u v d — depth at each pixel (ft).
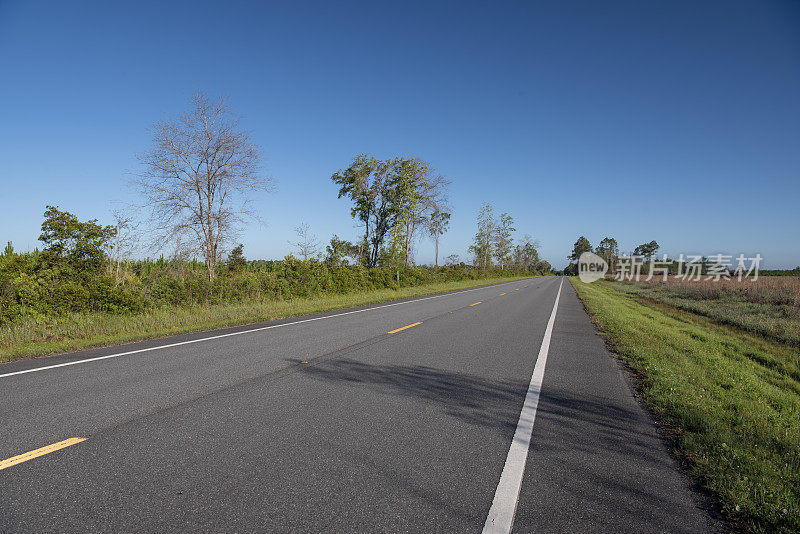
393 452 11.10
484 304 58.08
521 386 17.66
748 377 22.71
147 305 40.16
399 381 17.88
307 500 8.76
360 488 9.27
